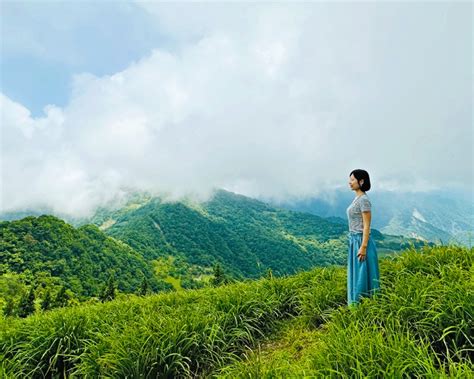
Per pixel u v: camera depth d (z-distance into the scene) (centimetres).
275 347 491
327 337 363
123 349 415
